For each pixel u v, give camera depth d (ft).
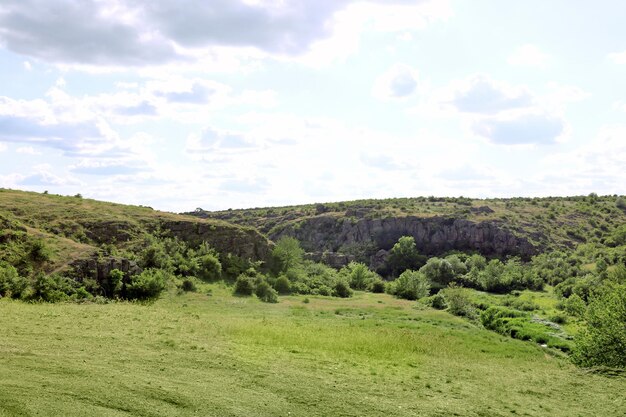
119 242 219.41
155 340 78.89
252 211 598.75
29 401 45.24
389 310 205.05
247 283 214.69
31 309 102.17
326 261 405.39
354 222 471.62
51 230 209.77
